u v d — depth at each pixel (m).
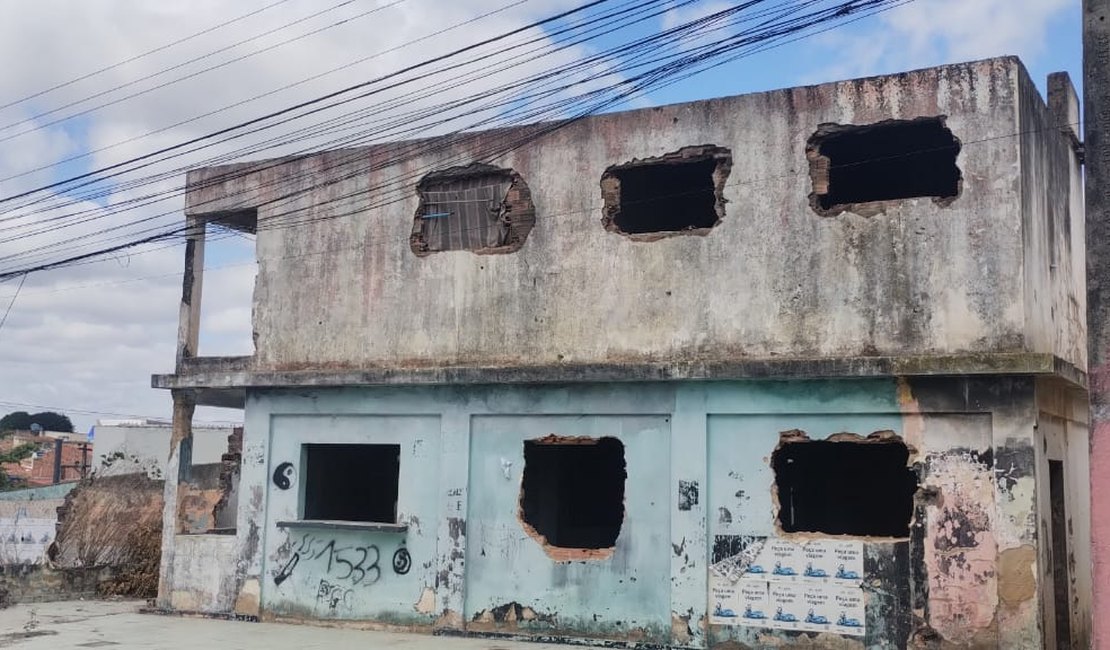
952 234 11.06
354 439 13.93
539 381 12.62
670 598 11.73
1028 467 10.33
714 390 11.85
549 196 13.19
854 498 15.65
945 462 10.73
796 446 15.10
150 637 12.73
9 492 27.19
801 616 11.12
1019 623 10.15
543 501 14.98
